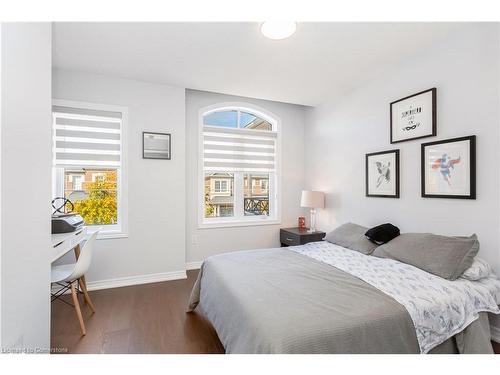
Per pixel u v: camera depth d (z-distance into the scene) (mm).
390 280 1768
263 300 1487
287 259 2324
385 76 2822
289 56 2484
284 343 1127
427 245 2047
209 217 3885
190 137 3619
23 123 1111
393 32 2111
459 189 2080
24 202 1117
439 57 2240
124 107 3041
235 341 1396
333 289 1646
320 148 3963
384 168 2812
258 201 4215
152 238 3191
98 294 2799
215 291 1883
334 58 2520
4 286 952
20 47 1083
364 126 3123
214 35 2135
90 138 2965
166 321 2234
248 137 4059
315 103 3889
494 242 1878
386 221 2812
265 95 3545
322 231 3887
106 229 3092
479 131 1965
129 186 3078
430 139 2336
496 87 1864
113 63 2650
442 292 1588
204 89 3346
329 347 1173
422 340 1376
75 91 2848
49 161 1392
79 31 2070
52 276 2139
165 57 2514
